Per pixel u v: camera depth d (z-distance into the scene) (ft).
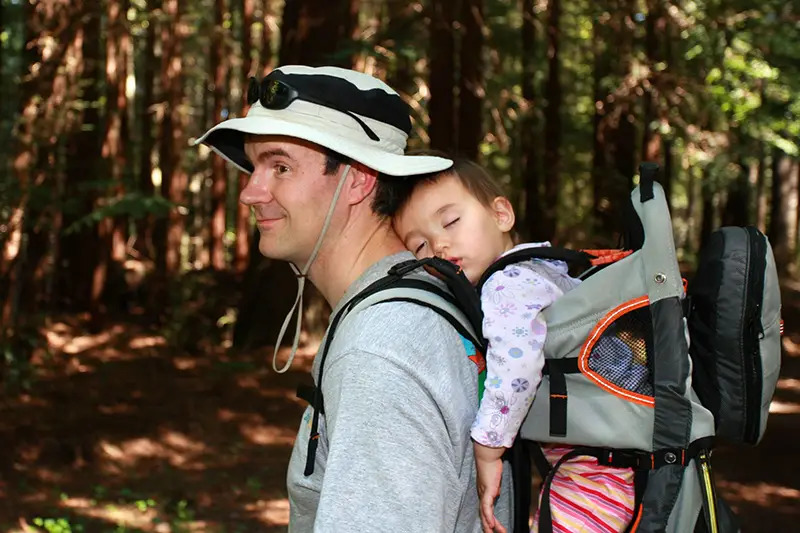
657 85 44.14
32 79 37.91
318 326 44.93
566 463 6.14
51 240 50.44
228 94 73.15
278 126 5.73
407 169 5.79
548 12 56.90
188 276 58.65
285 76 5.88
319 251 6.02
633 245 5.97
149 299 58.75
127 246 68.39
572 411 5.73
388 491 4.89
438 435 5.08
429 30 41.22
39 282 44.60
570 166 57.16
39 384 37.24
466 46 44.27
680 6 43.21
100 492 24.26
